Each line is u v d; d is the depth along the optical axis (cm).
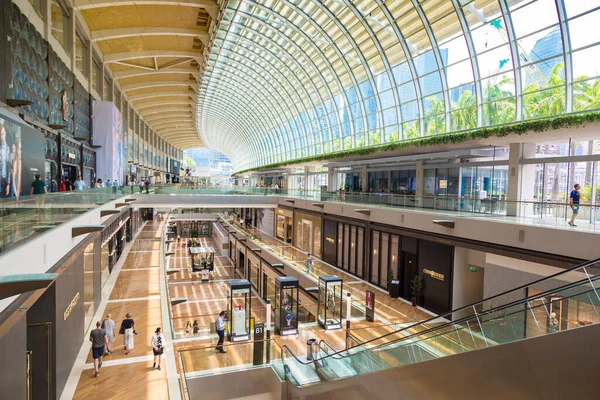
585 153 1580
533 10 1630
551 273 1366
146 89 4297
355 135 3362
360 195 2297
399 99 2692
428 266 1723
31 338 885
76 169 2314
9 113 1127
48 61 1734
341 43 2805
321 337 1489
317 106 3962
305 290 2100
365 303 1691
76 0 2088
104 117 2734
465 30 1962
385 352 888
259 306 1861
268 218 4281
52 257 791
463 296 1608
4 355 569
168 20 2523
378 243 2100
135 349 1215
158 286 1930
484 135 1741
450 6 1936
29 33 1522
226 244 4809
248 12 2728
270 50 3394
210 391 1213
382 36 2484
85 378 1029
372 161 3023
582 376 550
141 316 1516
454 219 1491
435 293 1681
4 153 1010
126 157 3691
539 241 1141
